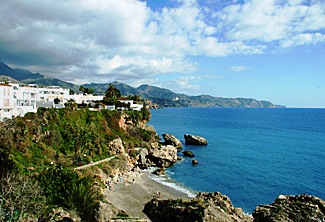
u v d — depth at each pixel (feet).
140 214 144.25
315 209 103.50
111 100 410.11
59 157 200.44
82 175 180.65
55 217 94.27
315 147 379.96
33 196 98.99
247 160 294.66
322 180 220.43
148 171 250.16
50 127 225.56
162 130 579.48
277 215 102.06
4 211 84.84
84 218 83.61
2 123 192.24
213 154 328.70
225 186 206.18
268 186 205.98
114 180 203.51
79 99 388.16
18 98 269.03
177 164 278.05
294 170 251.80
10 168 124.36
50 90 352.49
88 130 257.75
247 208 165.78
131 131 327.67
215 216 95.91
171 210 95.20
